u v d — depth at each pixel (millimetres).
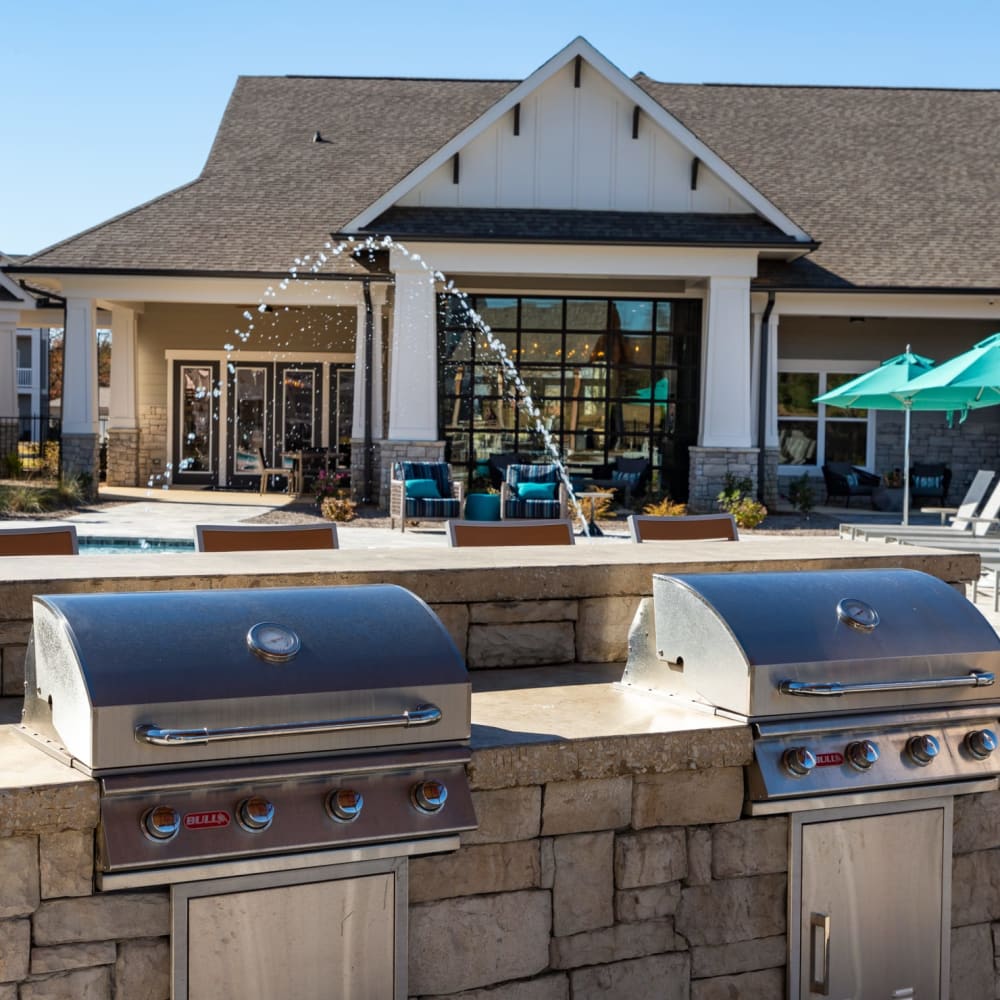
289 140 25859
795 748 3209
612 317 21766
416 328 19312
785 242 19250
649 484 21734
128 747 2551
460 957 2982
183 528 15453
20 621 3553
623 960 3160
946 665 3377
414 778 2836
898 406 16078
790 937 3256
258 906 2670
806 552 4656
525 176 20266
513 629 4137
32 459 23125
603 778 3102
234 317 24672
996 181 24656
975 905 3533
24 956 2533
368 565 4016
